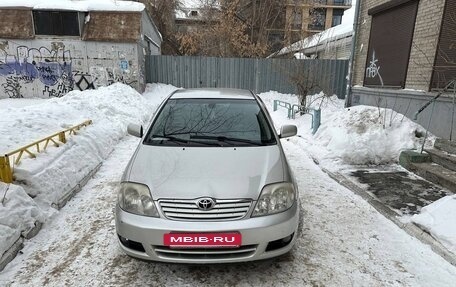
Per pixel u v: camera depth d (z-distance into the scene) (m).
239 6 21.05
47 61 12.52
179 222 2.27
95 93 9.12
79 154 4.60
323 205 3.77
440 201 3.29
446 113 5.39
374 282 2.46
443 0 5.59
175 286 2.42
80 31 12.36
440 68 5.65
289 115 9.32
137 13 12.77
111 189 4.18
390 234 3.14
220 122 3.34
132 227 2.33
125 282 2.46
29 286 2.37
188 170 2.57
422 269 2.61
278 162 2.75
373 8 7.92
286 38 17.47
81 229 3.18
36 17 12.18
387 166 5.10
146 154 2.87
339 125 6.02
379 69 7.79
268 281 2.48
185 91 4.05
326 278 2.51
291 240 2.50
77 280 2.46
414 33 6.41
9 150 4.12
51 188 3.51
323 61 13.33
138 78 12.72
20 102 11.76
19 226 2.84
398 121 5.60
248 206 2.34
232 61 14.00
